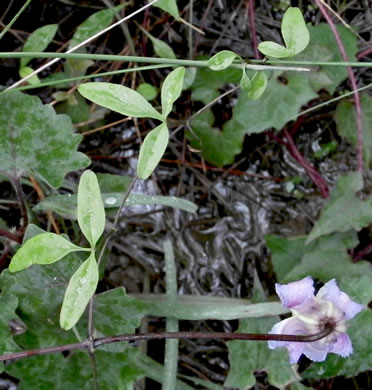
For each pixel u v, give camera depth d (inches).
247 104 19.1
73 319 12.9
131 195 17.5
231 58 15.3
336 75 19.4
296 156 20.3
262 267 20.0
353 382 19.2
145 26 20.4
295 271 18.5
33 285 16.3
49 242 13.1
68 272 16.4
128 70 16.1
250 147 20.5
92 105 19.8
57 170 16.8
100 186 18.6
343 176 18.6
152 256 19.8
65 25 20.4
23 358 16.1
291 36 15.1
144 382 18.5
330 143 20.6
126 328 16.6
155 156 13.5
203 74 19.8
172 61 15.7
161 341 19.2
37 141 16.8
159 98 20.4
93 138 20.1
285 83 19.0
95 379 14.7
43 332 16.4
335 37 19.6
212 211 20.3
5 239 17.6
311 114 20.6
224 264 19.9
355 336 17.5
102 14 19.1
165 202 17.6
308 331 14.5
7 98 16.7
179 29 20.6
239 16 20.7
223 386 18.3
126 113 13.6
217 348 19.3
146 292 19.4
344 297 14.4
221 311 17.9
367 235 19.7
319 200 20.4
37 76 20.1
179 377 18.8
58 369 16.3
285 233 20.2
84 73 19.4
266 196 20.4
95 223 13.0
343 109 20.0
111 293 16.7
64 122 16.8
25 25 20.3
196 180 20.3
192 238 20.1
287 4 20.9
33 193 19.6
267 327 18.1
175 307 18.0
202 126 19.8
